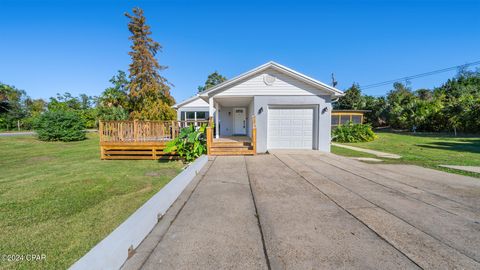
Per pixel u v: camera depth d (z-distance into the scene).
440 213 2.86
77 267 1.53
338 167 5.86
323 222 2.60
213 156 7.70
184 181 4.07
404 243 2.13
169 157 8.16
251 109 10.02
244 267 1.79
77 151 10.44
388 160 7.19
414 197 3.49
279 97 8.77
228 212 2.93
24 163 7.47
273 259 1.89
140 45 21.11
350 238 2.23
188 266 1.81
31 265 2.09
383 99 27.11
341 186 4.12
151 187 4.63
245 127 13.55
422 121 20.34
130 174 5.84
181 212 2.96
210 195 3.65
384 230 2.40
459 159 7.30
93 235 2.66
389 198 3.44
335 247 2.06
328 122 8.80
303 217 2.75
